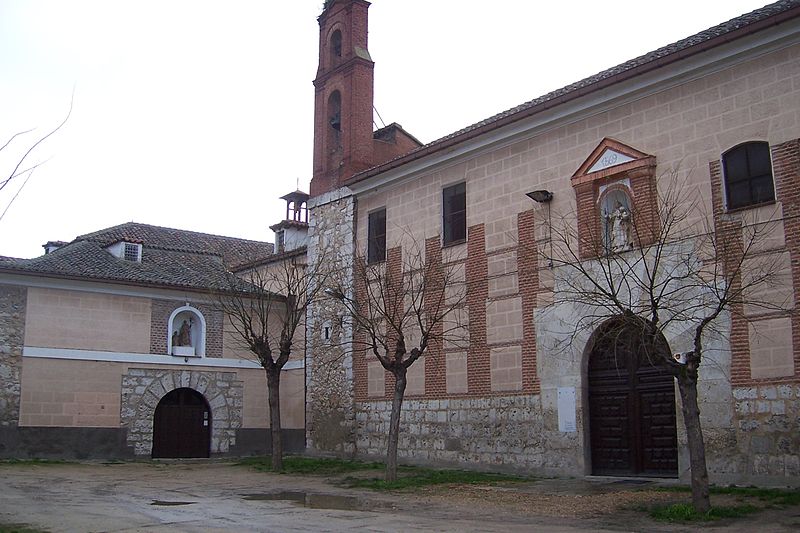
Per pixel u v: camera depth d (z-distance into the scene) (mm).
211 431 27000
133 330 25891
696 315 15445
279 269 30609
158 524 11352
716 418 15031
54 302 24469
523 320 18844
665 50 17984
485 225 20141
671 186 16281
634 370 16891
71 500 14352
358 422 23219
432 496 14906
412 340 21641
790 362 14172
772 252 14602
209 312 27609
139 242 28797
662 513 11727
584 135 18141
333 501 14367
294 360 28656
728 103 15648
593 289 16953
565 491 15031
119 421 25172
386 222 23297
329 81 27047
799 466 13859
